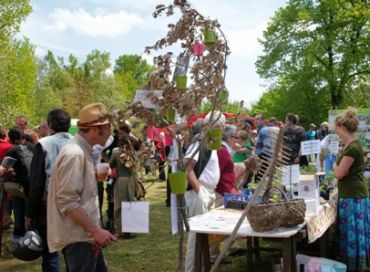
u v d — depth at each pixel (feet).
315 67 97.60
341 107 95.55
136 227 8.61
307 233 11.78
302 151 17.06
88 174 9.17
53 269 13.00
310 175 16.98
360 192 15.48
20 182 18.37
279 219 10.86
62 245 9.10
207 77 7.64
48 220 9.31
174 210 10.37
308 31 97.25
